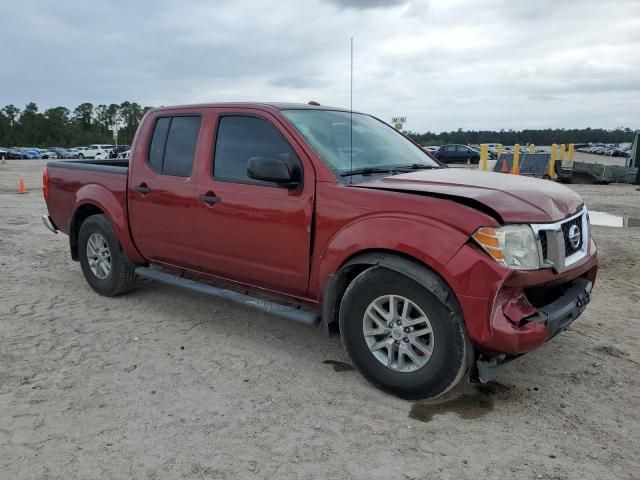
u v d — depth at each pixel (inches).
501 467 108.0
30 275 257.1
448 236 121.3
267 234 155.0
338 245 137.7
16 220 436.5
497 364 128.2
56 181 233.1
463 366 123.6
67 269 269.4
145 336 178.5
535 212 126.2
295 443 116.5
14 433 120.6
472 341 121.3
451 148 1386.6
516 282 120.1
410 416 127.6
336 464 109.2
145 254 200.2
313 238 145.3
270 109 161.2
